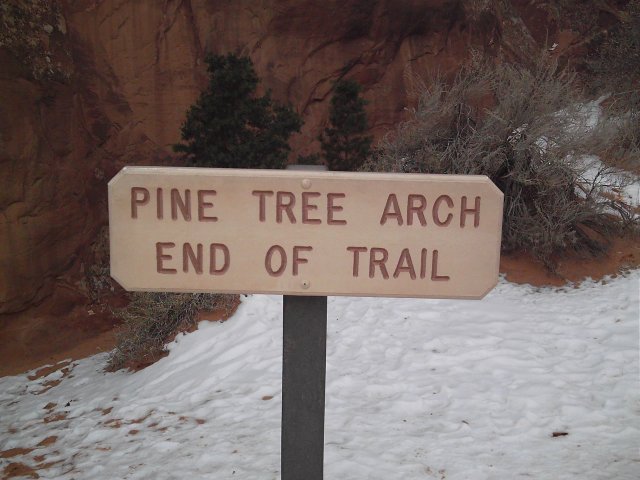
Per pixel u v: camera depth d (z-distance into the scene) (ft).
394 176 7.15
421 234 7.22
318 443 7.68
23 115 35.60
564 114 31.78
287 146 42.65
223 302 27.17
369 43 52.70
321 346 7.56
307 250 7.25
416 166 34.76
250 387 20.29
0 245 34.45
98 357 32.24
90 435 18.76
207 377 21.76
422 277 7.27
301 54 51.42
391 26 52.65
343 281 7.29
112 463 16.28
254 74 42.01
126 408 20.45
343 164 47.16
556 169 30.83
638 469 13.65
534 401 17.49
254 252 7.26
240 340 24.34
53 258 37.40
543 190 30.81
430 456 14.83
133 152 44.68
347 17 51.11
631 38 58.44
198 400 20.16
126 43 43.50
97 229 41.16
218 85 40.86
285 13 49.70
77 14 40.75
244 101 41.14
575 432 15.75
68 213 38.47
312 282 7.28
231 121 40.11
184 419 18.76
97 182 41.81
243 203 7.20
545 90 32.04
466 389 18.60
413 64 54.29
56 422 21.39
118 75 43.45
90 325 38.04
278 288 7.30
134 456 16.56
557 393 17.98
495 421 16.60
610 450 14.67
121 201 7.21
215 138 40.88
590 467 13.89
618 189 34.30
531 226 31.24
